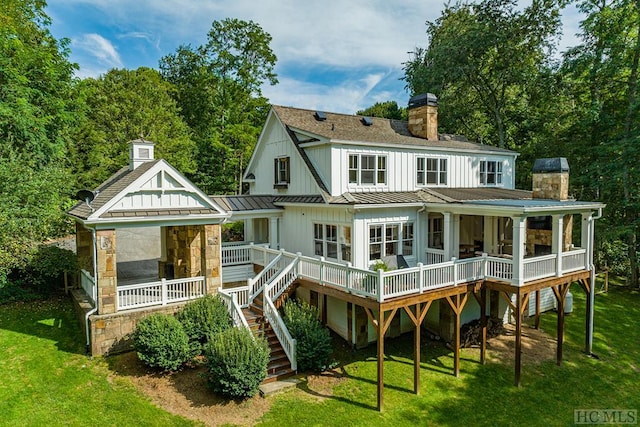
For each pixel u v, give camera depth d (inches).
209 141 1360.7
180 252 655.8
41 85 869.2
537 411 450.6
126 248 984.3
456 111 1321.4
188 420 376.2
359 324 566.9
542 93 1140.5
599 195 979.3
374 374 500.1
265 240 815.7
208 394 416.2
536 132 1216.8
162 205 521.7
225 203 696.4
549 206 510.9
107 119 1215.6
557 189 646.5
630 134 869.2
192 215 529.7
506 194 724.0
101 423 360.5
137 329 454.3
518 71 1168.8
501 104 1256.2
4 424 346.9
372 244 599.2
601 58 906.1
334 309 605.9
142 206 506.6
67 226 714.2
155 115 1253.1
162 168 516.4
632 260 924.0
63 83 935.0
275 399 427.2
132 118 1249.4
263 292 552.4
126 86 1311.5
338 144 617.6
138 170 557.6
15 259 578.6
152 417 374.3
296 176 701.9
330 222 625.6
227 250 686.5
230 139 1357.0
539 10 1120.8
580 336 657.0
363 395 450.0
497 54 1215.6
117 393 403.2
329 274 521.0
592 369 554.3
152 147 642.2
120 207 489.4
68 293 658.8
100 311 474.9
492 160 839.7
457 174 772.0
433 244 681.0
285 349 491.5
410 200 622.5
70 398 389.4
